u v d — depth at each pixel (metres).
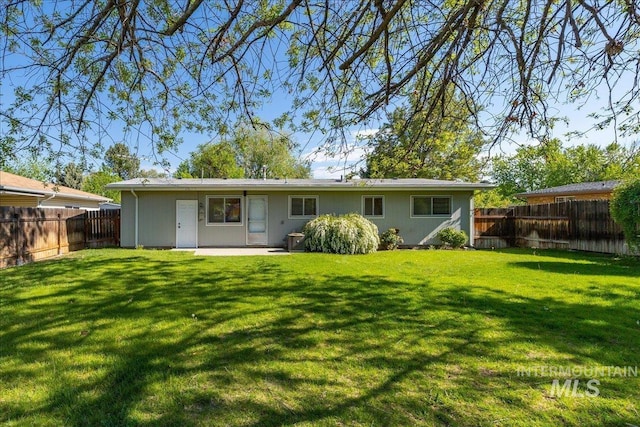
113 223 13.22
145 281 6.30
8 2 3.27
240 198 13.16
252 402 2.39
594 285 5.91
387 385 2.61
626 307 4.55
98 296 5.20
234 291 5.52
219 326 3.89
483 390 2.53
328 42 3.69
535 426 2.11
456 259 9.63
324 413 2.26
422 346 3.33
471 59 3.50
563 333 3.64
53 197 15.09
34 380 2.67
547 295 5.21
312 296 5.20
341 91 4.04
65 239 10.78
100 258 9.41
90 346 3.32
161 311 4.44
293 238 11.81
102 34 3.88
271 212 13.26
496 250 12.26
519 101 3.16
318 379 2.71
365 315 4.27
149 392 2.50
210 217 13.07
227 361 3.02
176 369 2.87
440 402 2.38
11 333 3.65
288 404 2.36
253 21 3.66
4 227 7.88
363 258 9.82
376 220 13.36
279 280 6.41
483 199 20.84
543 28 2.77
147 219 12.74
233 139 4.89
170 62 4.24
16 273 7.06
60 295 5.25
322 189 12.97
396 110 4.24
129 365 2.93
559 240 12.27
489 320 4.06
